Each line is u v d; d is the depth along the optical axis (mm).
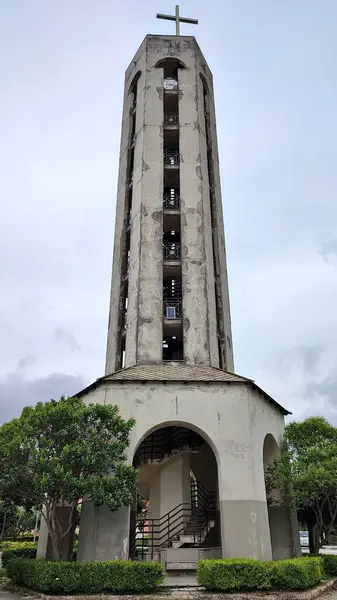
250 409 19359
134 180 28156
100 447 15961
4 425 16750
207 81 33406
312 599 14352
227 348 25562
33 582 15305
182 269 25016
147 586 14398
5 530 48031
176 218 27312
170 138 30344
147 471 22703
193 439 22422
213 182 29938
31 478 15695
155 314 23734
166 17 34219
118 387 19094
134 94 32531
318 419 21797
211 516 21719
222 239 29094
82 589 14227
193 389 19297
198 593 14258
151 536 21438
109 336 25984
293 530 20516
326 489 18141
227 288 27938
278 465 20141
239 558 16016
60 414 16234
